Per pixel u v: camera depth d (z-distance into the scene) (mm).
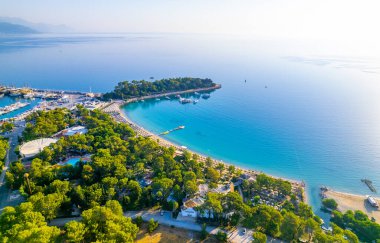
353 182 164250
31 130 187500
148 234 106500
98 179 139000
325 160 190750
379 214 132500
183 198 128000
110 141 174250
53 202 107938
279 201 137250
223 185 147375
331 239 94375
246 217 112000
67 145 171875
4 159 162250
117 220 98812
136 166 148125
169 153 168875
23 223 92688
